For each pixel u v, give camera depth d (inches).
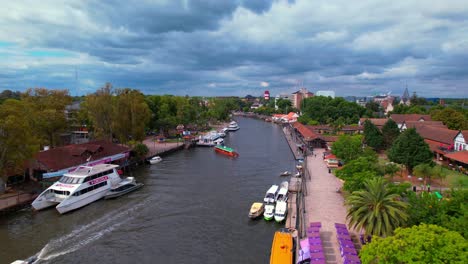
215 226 2082.9
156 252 1761.8
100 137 4121.6
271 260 1509.6
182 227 2073.1
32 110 3373.5
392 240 1070.4
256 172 3521.2
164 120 6023.6
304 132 5605.3
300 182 2851.9
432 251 973.8
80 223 2126.0
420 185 2615.7
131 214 2289.6
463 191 1477.6
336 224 1736.0
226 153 4640.8
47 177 2625.5
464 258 925.2
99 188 2581.2
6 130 2252.7
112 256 1720.0
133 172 3535.9
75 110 5108.3
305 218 1963.6
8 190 2534.5
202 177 3302.2
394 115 6368.1
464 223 1214.9
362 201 1549.0
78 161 3031.5
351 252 1445.6
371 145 4165.8
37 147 2527.1
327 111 7785.4
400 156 2925.7
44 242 1860.2
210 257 1705.2
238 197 2645.2
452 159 3181.6
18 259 1674.5
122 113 4156.0
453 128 5034.5
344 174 2370.8
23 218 2182.6
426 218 1437.0
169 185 3004.4
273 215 2165.4
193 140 5575.8
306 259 1464.1
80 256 1715.1
